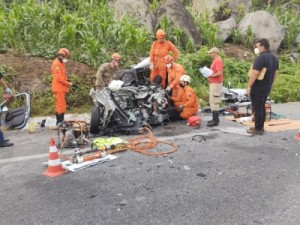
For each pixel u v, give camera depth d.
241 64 12.81
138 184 4.55
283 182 4.55
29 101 8.28
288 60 14.60
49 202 4.11
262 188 4.38
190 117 7.88
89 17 12.61
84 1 14.33
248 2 17.44
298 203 3.97
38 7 12.22
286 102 11.23
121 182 4.62
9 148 6.32
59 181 4.71
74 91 9.64
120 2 13.84
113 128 7.20
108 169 5.10
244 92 10.02
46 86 9.56
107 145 5.87
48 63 10.34
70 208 3.96
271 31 14.87
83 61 10.77
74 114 8.97
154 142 6.34
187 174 4.86
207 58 11.90
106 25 11.97
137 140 6.58
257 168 5.05
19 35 10.84
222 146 6.13
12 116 7.92
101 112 7.16
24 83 9.43
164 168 5.10
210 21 16.17
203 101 10.21
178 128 7.57
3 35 10.70
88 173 4.96
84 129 6.45
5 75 9.25
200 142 6.41
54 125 7.97
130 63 11.06
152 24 13.73
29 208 3.98
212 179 4.67
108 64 8.31
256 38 14.84
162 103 7.77
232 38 15.15
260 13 15.16
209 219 3.65
